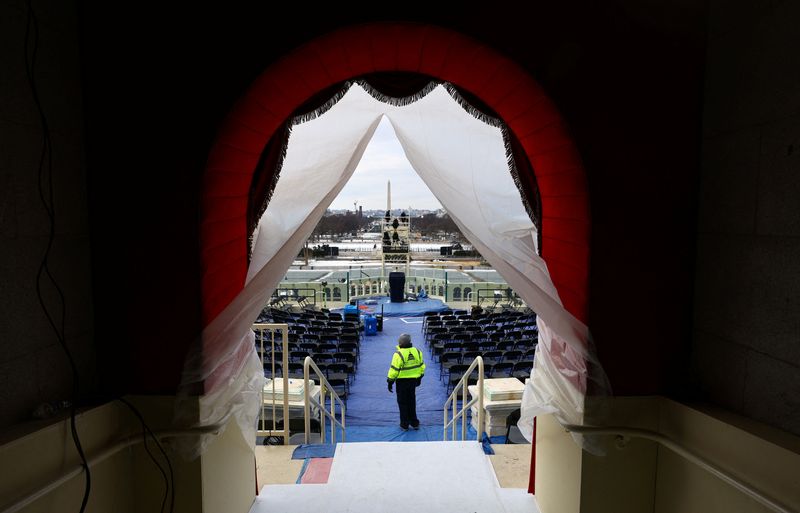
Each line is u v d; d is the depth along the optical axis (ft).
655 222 7.61
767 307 6.03
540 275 8.64
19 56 5.87
